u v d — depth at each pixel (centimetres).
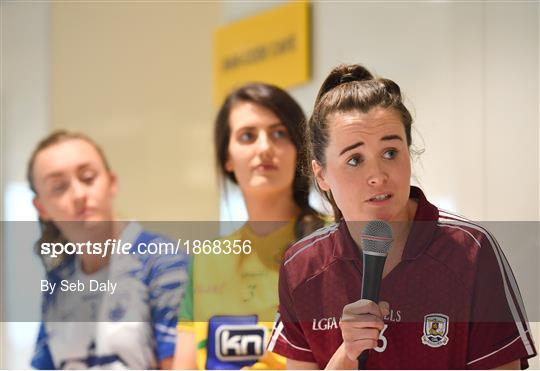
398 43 378
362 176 240
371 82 244
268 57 427
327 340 247
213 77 454
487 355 234
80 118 501
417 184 269
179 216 454
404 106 244
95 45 501
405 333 240
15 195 488
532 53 332
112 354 320
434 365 238
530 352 232
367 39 390
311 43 411
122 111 488
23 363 380
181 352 305
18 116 509
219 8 458
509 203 333
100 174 354
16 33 518
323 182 249
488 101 342
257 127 306
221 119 321
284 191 297
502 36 341
